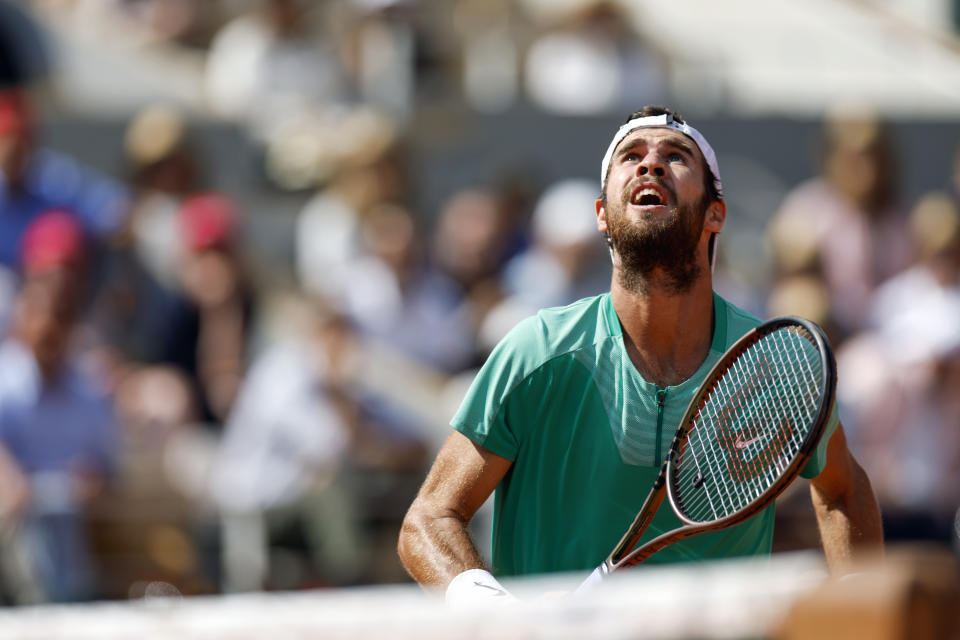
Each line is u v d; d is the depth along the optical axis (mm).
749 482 11148
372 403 24188
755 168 35875
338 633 6422
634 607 5750
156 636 6844
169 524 23141
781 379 11125
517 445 11406
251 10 36500
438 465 11500
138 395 24953
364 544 23234
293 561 22969
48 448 22531
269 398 23531
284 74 32469
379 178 27578
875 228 30016
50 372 22562
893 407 26172
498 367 11367
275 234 31031
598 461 11250
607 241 11555
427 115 33375
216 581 22859
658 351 11305
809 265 27203
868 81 39875
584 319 11453
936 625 4250
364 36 33312
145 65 33969
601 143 34312
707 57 39125
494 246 29047
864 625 4316
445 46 34469
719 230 11469
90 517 22562
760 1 40469
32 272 23016
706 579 5789
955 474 25938
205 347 25984
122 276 26547
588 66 34938
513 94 36281
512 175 31578
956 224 27500
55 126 32281
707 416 11055
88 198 27031
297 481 23172
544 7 37625
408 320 26406
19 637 7062
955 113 38156
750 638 5453
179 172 28172
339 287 26641
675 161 11172
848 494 11781
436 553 10953
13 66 32750
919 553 4387
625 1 36969
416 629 6273
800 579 5434
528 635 5969
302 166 31156
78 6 36062
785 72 39719
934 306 26812
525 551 11484
